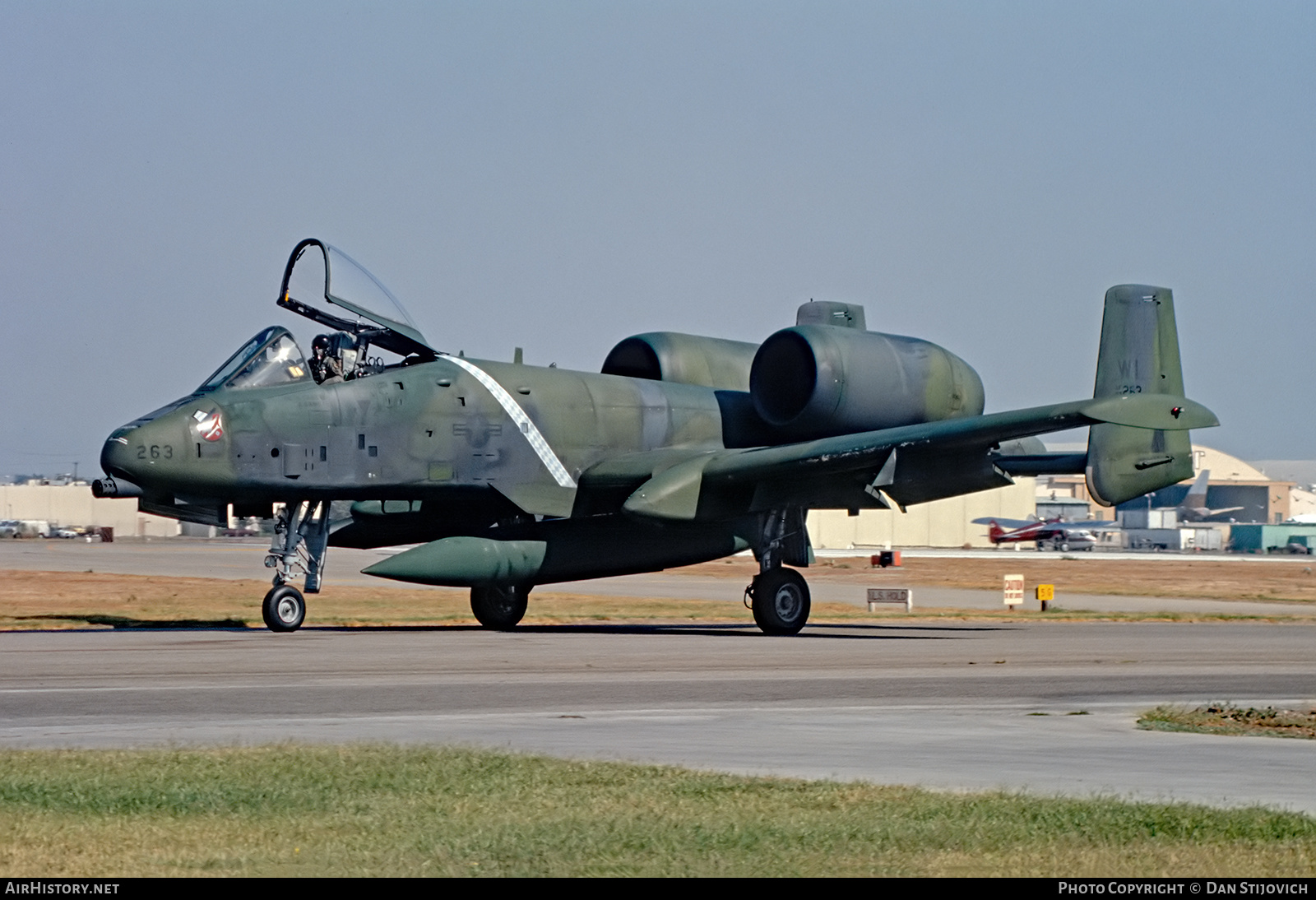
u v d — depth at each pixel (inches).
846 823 1061.1
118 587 4626.0
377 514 3065.9
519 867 929.5
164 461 2689.5
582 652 2479.1
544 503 3110.2
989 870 928.3
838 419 3245.6
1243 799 1198.3
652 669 2217.0
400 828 1046.4
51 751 1355.8
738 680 2089.1
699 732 1557.6
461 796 1158.3
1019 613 4269.2
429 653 2409.0
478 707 1744.6
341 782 1208.8
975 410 3528.5
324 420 2851.9
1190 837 1023.0
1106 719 1729.8
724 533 3080.7
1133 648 2822.3
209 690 1866.4
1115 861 951.0
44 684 1918.1
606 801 1140.5
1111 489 3147.1
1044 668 2359.7
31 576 5265.8
